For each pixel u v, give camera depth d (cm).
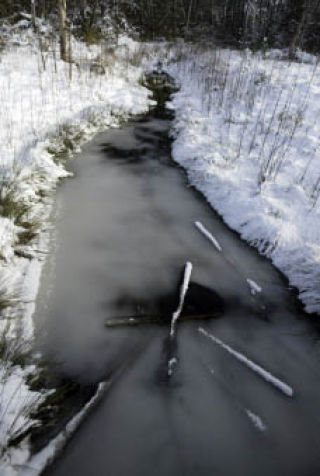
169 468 213
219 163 572
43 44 1060
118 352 283
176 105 905
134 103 878
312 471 217
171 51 1436
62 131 625
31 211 433
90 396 247
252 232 425
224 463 217
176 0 1834
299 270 364
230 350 289
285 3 1691
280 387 259
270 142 619
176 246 418
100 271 366
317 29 1541
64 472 204
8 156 488
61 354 275
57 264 365
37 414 219
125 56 1226
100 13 1485
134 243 417
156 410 244
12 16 1242
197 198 523
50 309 310
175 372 271
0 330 273
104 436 225
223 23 1914
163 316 316
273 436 233
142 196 520
